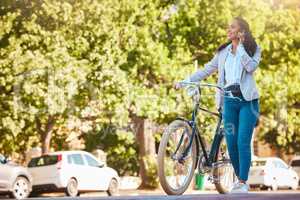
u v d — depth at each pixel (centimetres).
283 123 5728
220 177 1110
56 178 4003
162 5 5231
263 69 5512
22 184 3562
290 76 5519
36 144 5719
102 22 4697
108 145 6781
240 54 1023
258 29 5288
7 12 4653
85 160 4250
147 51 5003
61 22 4644
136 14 4950
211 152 1088
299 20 5531
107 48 4734
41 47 4619
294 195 589
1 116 4525
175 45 5225
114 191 4494
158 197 628
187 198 614
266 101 5481
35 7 4597
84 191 4278
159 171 1012
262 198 575
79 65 4603
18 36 4666
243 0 5272
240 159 1038
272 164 5428
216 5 5272
